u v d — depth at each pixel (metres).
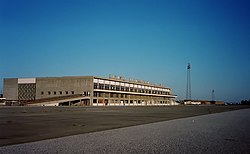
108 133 16.22
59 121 24.56
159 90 161.75
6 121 23.58
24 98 118.50
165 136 14.99
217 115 41.28
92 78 106.75
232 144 12.16
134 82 136.38
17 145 11.42
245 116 38.34
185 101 192.75
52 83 113.56
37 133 15.59
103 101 113.56
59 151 10.16
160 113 46.94
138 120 28.41
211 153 10.06
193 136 15.09
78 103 104.38
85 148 10.83
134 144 11.96
